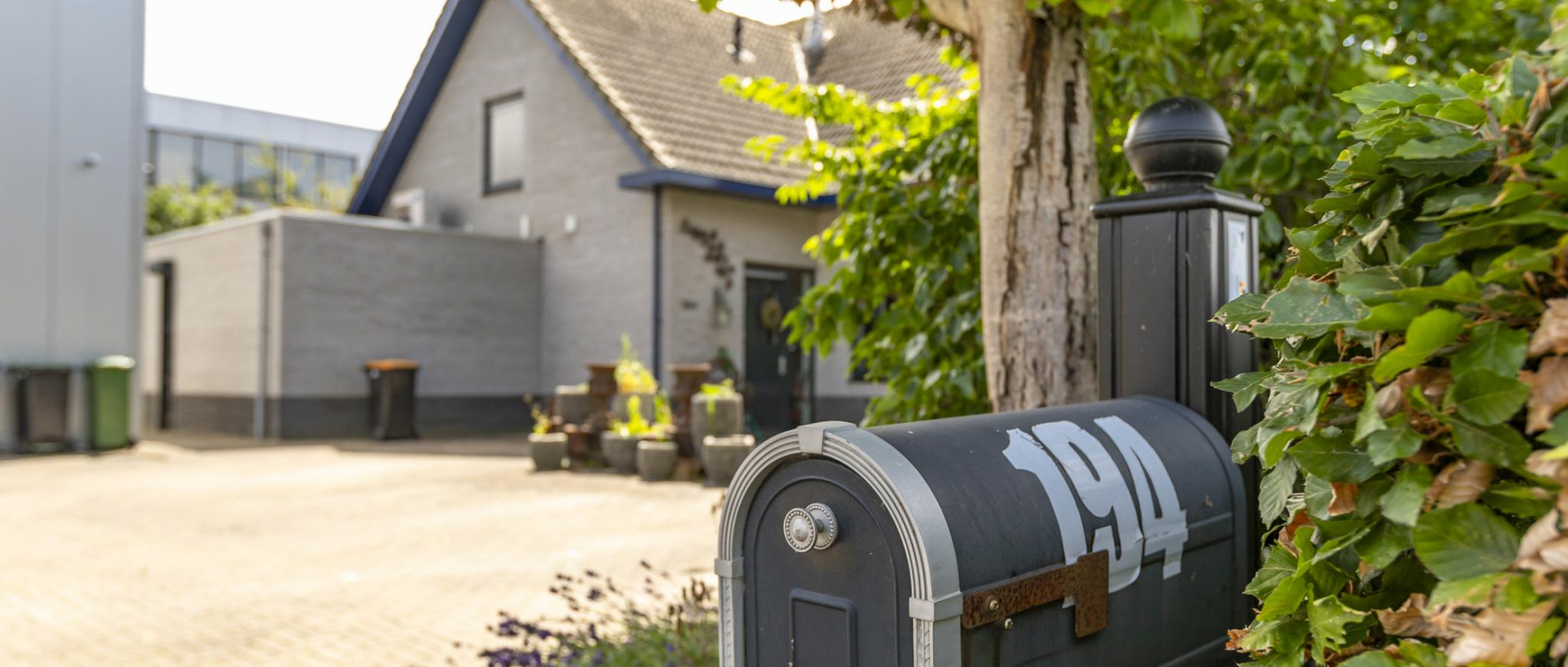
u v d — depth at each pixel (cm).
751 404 1445
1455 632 123
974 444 195
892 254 421
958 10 335
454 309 1559
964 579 172
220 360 1590
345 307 1484
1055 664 192
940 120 444
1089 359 324
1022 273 322
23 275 1397
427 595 551
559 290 1590
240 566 633
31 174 1406
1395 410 127
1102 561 200
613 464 1068
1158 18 298
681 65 1612
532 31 1622
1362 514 134
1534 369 123
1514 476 126
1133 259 280
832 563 182
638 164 1462
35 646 469
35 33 1412
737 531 195
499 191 1677
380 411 1434
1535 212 117
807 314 437
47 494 959
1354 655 146
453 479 1033
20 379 1341
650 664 356
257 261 1482
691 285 1429
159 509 859
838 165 454
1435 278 132
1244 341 280
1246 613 245
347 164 3875
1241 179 371
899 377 424
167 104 3481
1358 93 152
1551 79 123
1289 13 393
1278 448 142
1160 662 217
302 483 1010
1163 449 233
